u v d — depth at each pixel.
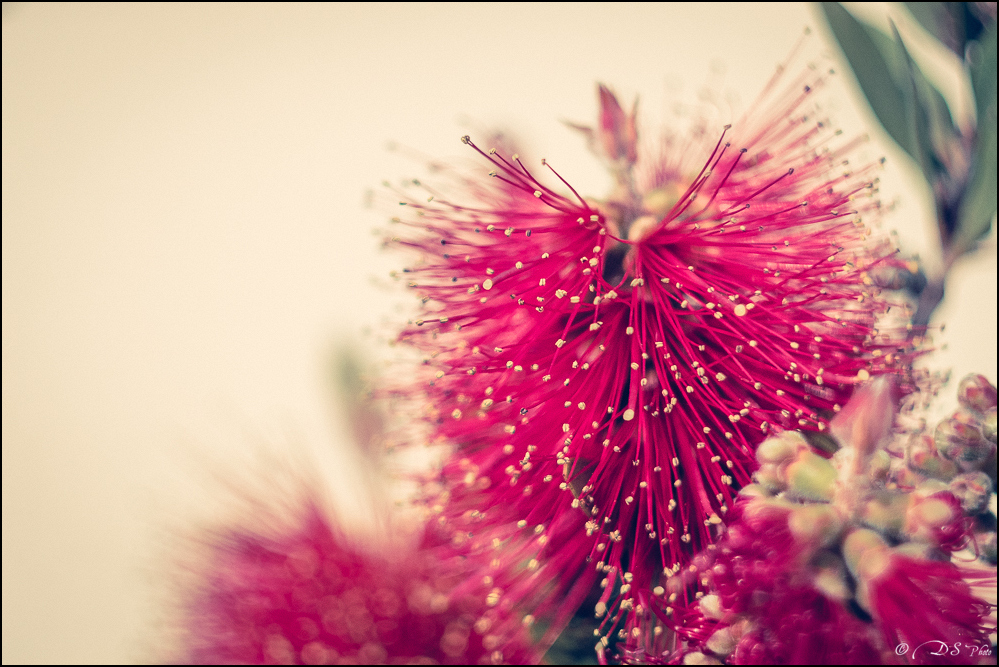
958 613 0.15
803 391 0.17
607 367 0.17
